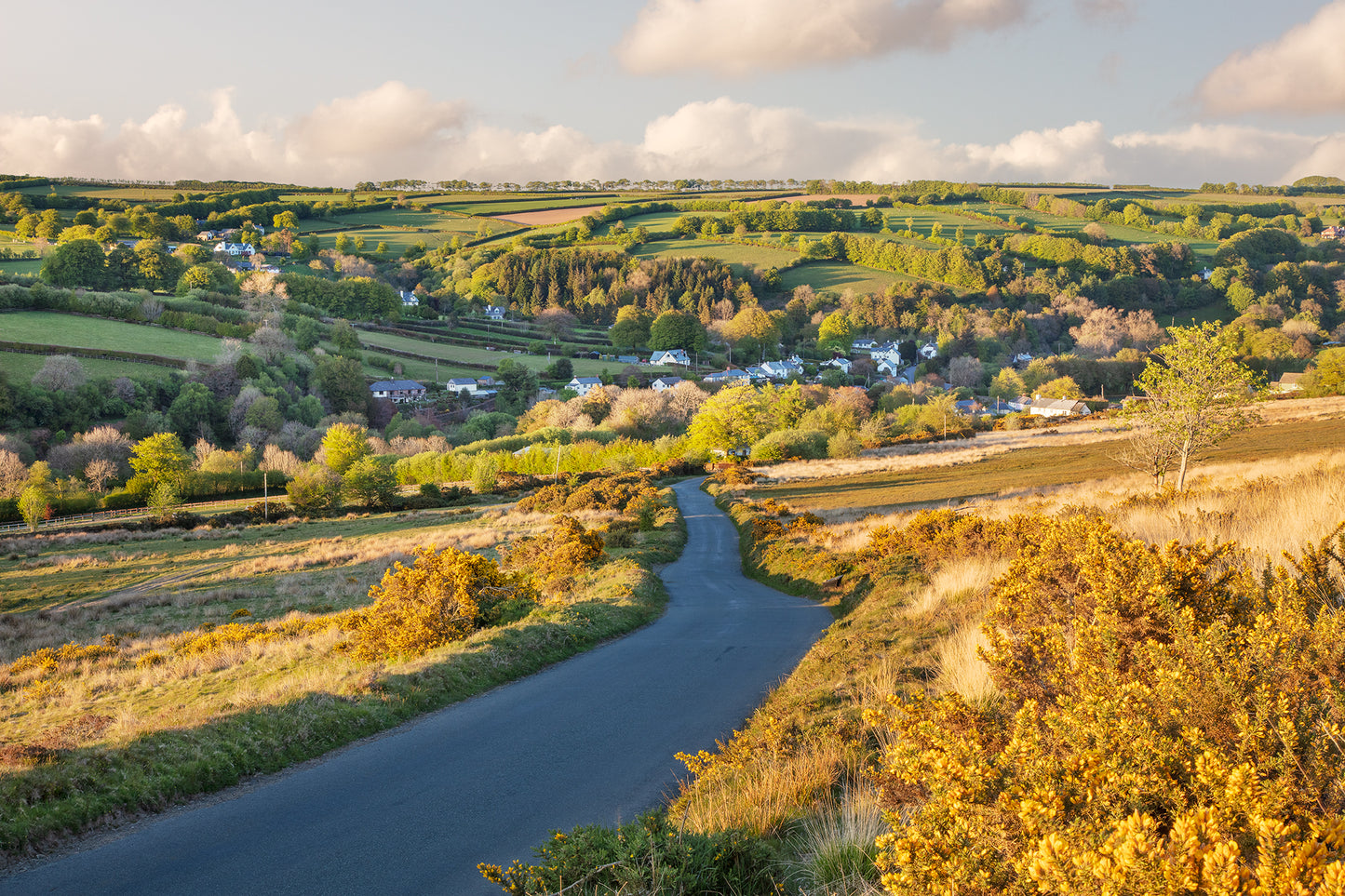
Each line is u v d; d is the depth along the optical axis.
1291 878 2.41
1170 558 6.01
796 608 21.36
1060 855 2.79
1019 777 3.47
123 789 8.23
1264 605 5.46
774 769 7.31
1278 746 3.18
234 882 6.35
